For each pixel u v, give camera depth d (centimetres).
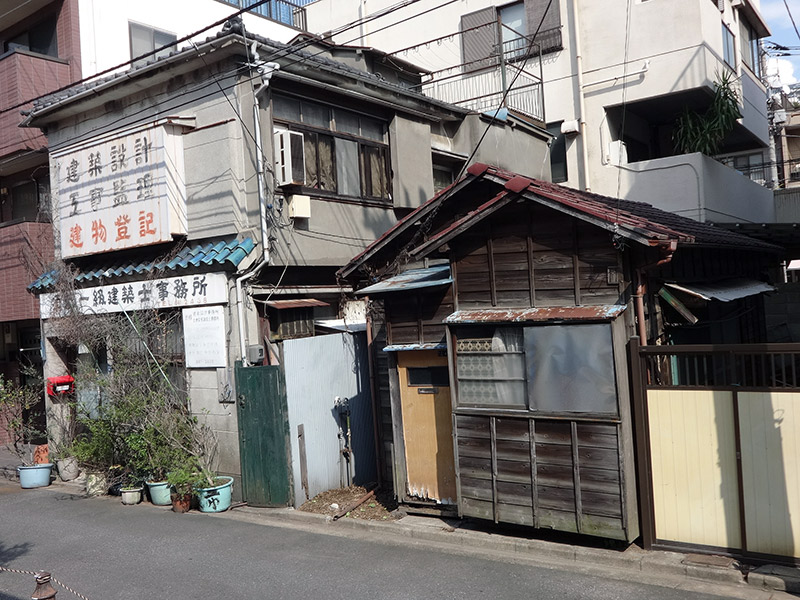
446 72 2014
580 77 1764
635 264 773
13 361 1830
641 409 760
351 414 1173
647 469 758
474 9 1977
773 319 1655
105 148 1234
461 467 859
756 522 705
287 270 1172
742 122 1861
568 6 1795
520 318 803
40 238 1443
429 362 945
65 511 1123
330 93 1242
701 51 1596
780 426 691
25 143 1472
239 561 830
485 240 866
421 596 690
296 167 1130
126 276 1240
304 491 1072
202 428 1128
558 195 791
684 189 1595
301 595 714
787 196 2181
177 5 1831
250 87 1097
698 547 738
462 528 886
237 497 1109
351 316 1338
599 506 757
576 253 799
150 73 1171
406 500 969
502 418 823
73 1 1584
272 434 1054
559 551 778
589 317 754
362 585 731
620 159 1692
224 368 1108
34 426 1750
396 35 2153
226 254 1079
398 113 1386
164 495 1127
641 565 724
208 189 1140
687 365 747
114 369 1173
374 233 1340
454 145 1580
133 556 868
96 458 1213
